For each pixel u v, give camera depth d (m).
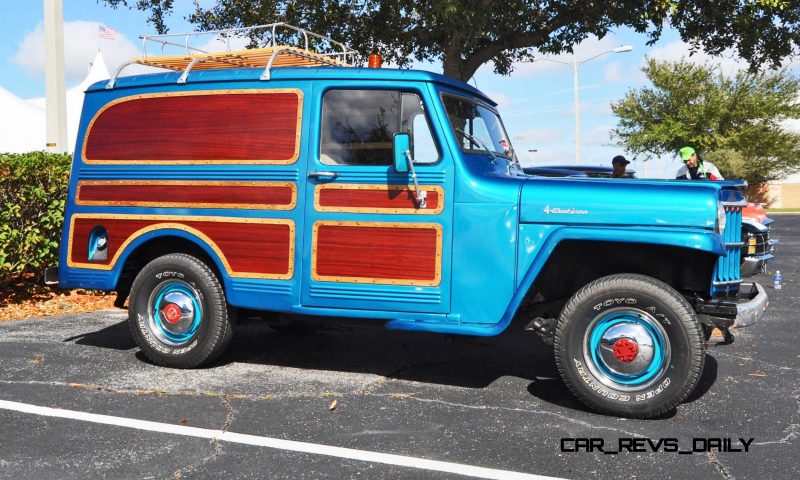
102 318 8.11
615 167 10.26
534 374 5.77
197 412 4.70
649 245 4.78
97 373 5.64
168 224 5.75
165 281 5.81
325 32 12.07
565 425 4.50
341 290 5.26
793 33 11.84
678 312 4.48
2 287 9.40
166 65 6.41
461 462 3.88
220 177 5.61
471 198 4.96
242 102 5.59
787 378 5.67
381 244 5.16
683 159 9.45
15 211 8.69
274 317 5.82
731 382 5.54
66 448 4.04
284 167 5.42
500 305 4.90
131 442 4.14
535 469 3.79
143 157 5.87
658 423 4.55
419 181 5.07
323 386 5.35
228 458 3.92
